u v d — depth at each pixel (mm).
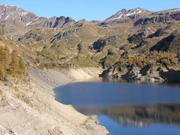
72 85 186375
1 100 43219
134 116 89375
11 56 85188
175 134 70062
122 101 118250
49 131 43094
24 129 38500
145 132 71188
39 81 137875
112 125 77062
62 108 78500
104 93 145625
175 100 122750
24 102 51562
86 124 67875
